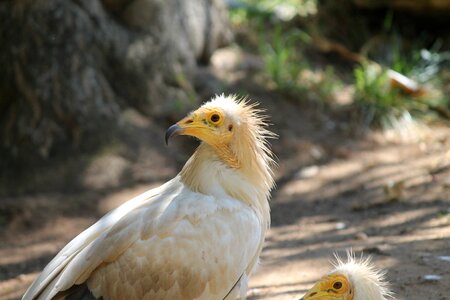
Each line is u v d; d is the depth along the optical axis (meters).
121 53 14.62
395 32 18.20
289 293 8.16
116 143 13.94
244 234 6.47
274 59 16.61
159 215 6.32
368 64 17.31
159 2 15.23
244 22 18.69
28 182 13.37
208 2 16.62
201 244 6.26
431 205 11.83
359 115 15.88
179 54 15.50
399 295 7.74
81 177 13.41
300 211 12.53
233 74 16.47
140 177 13.50
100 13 14.60
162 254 6.17
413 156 14.52
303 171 14.12
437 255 8.92
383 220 11.39
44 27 13.95
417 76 16.97
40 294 6.13
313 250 9.79
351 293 6.12
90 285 6.16
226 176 6.72
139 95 14.77
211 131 6.72
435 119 16.12
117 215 6.55
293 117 15.65
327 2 19.23
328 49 18.31
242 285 6.67
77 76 14.04
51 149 13.73
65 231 12.04
